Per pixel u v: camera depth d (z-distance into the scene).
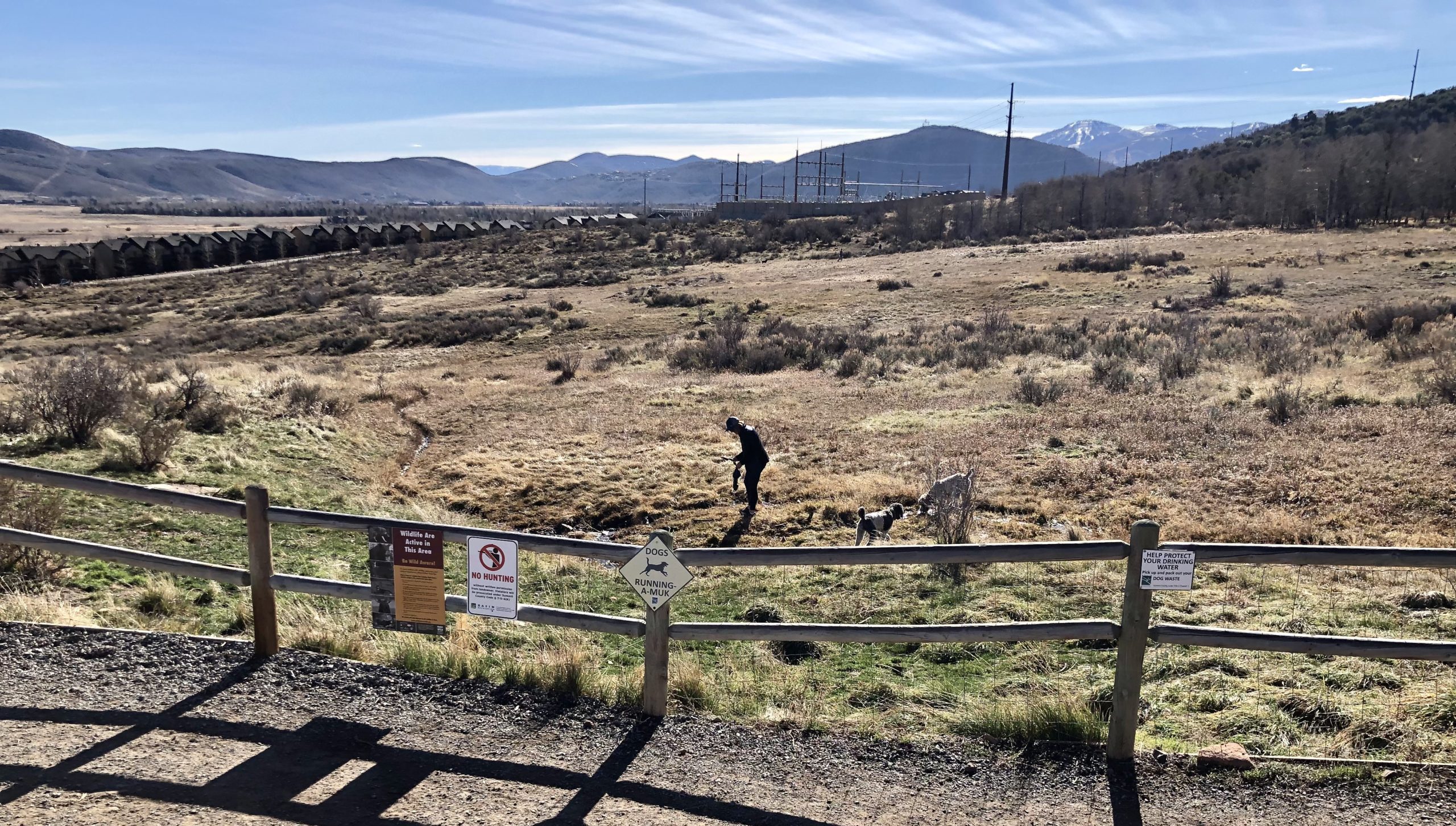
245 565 9.80
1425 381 18.66
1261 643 4.55
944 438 18.31
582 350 39.56
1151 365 25.33
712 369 32.50
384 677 5.64
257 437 19.28
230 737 4.86
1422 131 114.19
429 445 21.59
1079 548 4.56
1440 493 11.71
